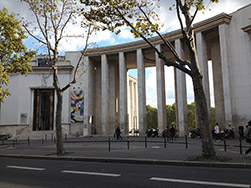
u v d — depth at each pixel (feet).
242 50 83.92
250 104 79.56
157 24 34.76
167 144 61.82
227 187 18.31
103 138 95.50
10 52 64.34
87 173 25.48
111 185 19.75
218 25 90.79
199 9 32.60
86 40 48.06
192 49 33.76
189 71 34.09
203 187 18.44
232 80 85.56
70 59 125.18
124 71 118.52
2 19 61.77
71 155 40.96
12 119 123.34
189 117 230.48
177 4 33.04
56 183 20.83
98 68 135.74
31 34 45.96
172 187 18.67
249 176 22.33
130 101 177.37
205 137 31.96
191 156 33.76
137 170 26.96
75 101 120.37
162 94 107.76
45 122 122.42
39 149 55.52
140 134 107.86
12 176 24.29
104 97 118.73
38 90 124.26
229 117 82.69
